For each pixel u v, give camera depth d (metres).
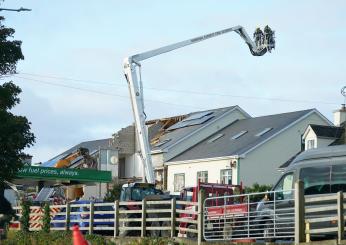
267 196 33.50
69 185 72.56
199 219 34.38
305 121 76.50
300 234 27.52
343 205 26.72
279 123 77.56
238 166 72.06
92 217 43.66
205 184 42.78
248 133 79.50
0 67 33.66
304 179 31.02
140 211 39.88
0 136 32.78
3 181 34.97
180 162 79.69
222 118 87.12
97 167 83.31
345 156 30.12
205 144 83.00
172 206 38.06
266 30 62.75
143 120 55.59
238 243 30.92
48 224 46.41
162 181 82.31
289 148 74.94
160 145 86.50
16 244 44.16
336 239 26.78
